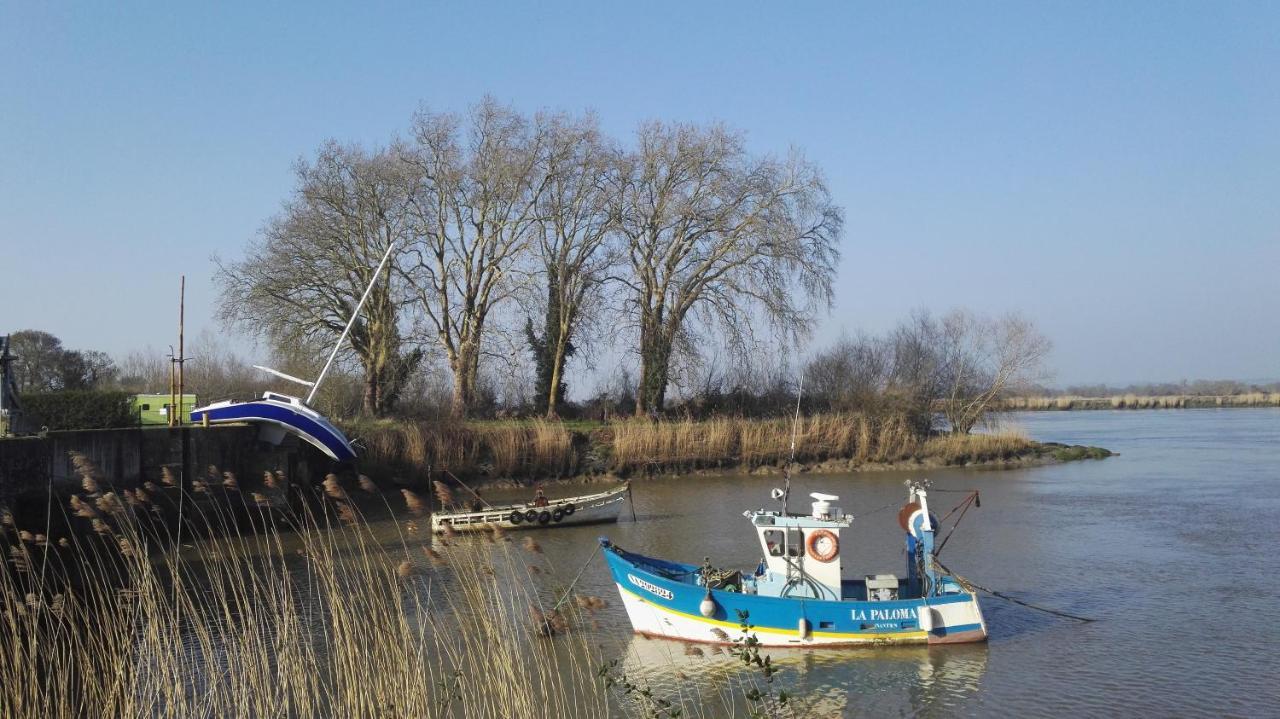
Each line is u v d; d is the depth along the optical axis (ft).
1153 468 182.29
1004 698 56.44
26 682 46.01
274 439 126.41
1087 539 106.32
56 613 51.96
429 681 55.42
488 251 192.95
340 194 176.04
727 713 54.03
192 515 108.78
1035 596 80.38
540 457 169.89
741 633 64.28
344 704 48.67
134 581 56.08
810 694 57.11
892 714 54.13
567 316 197.67
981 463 195.00
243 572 86.99
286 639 51.96
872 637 64.64
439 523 113.50
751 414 209.05
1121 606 76.74
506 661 52.26
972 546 103.35
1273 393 599.98
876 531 112.98
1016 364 214.69
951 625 65.62
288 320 173.17
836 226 202.28
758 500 145.28
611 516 123.44
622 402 210.18
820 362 218.18
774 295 191.52
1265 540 103.76
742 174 194.39
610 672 60.03
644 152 193.57
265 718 47.98
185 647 61.11
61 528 83.92
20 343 198.39
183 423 132.67
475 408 195.11
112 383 208.85
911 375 215.10
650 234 196.24
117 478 100.68
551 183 189.26
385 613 57.77
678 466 179.83
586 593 79.92
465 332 192.44
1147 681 59.00
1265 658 63.21
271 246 173.37
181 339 125.70
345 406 183.42
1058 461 198.18
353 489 150.20
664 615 66.54
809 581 65.82
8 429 86.79
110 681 47.83
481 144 187.73
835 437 192.54
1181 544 102.47
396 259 180.75
